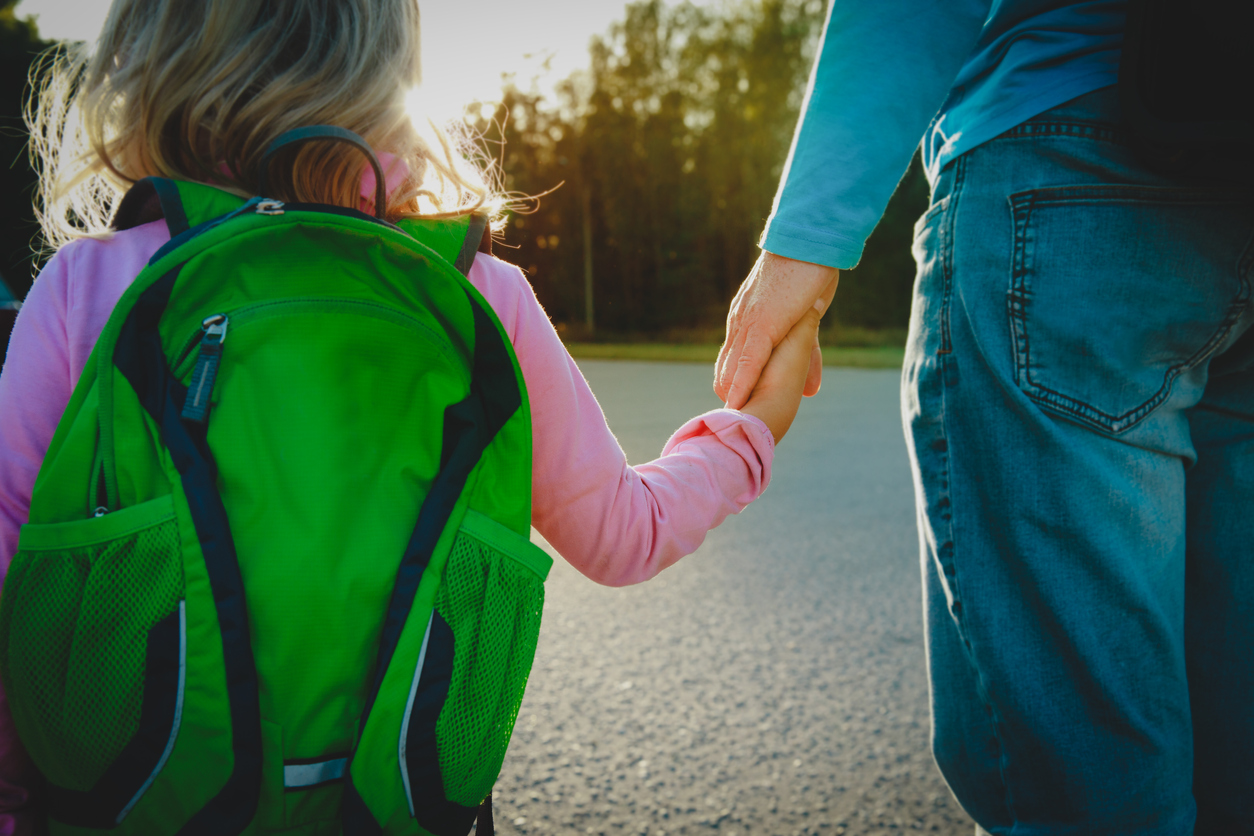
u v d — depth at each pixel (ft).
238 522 2.08
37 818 2.31
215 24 2.45
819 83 3.34
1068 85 3.02
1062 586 3.04
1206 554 3.40
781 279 3.34
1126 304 2.97
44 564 2.00
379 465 2.23
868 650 8.41
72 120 2.61
